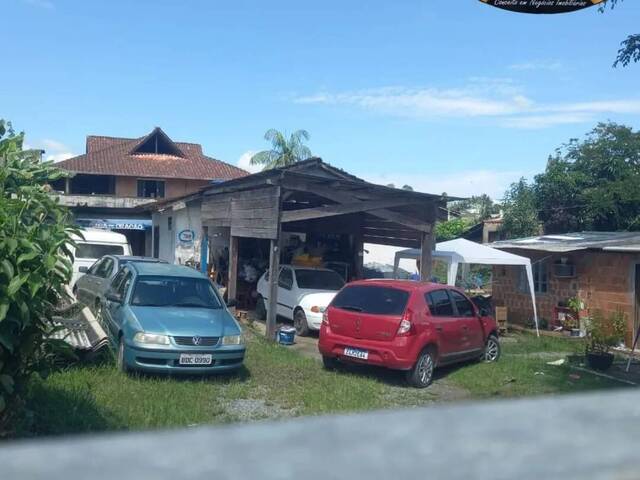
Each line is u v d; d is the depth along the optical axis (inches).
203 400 306.8
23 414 220.1
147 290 388.5
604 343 466.0
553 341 585.3
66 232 206.1
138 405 280.8
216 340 352.8
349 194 533.0
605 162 992.2
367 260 1306.6
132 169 1435.8
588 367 459.8
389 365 370.9
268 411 300.8
